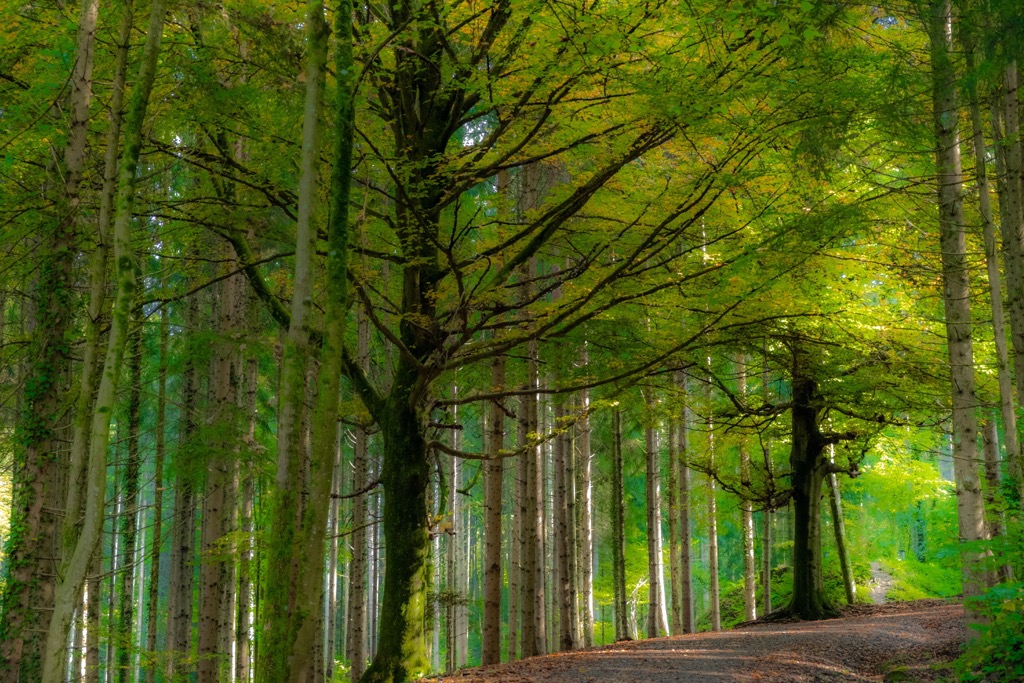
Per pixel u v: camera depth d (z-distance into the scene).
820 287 13.21
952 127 9.34
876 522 28.88
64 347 9.28
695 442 19.89
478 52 10.24
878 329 14.08
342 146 6.99
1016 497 9.12
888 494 21.97
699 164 10.78
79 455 7.62
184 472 12.08
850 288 14.13
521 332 12.97
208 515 13.38
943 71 8.88
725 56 9.25
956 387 9.33
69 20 9.26
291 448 6.48
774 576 26.89
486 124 16.56
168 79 9.11
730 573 39.00
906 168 11.44
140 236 10.88
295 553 6.93
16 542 8.84
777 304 13.04
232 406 12.91
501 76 9.89
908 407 13.86
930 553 24.59
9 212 9.17
